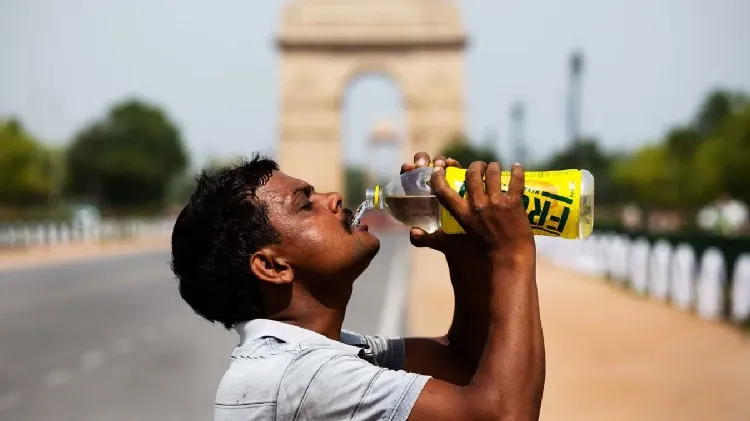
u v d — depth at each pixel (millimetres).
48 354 13469
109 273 30406
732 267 22203
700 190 68625
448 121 78875
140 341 14883
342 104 80875
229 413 2691
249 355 2768
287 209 2934
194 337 15367
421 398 2539
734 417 9023
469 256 3199
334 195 3078
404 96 79375
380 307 19188
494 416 2512
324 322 2986
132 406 9820
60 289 24531
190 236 2949
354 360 2668
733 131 60125
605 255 28703
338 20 79062
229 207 2900
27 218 60938
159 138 98250
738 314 16484
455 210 2705
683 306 19375
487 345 2619
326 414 2586
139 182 95688
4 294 23031
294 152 78938
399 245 55719
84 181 95000
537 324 2611
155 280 27547
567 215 3086
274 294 2957
